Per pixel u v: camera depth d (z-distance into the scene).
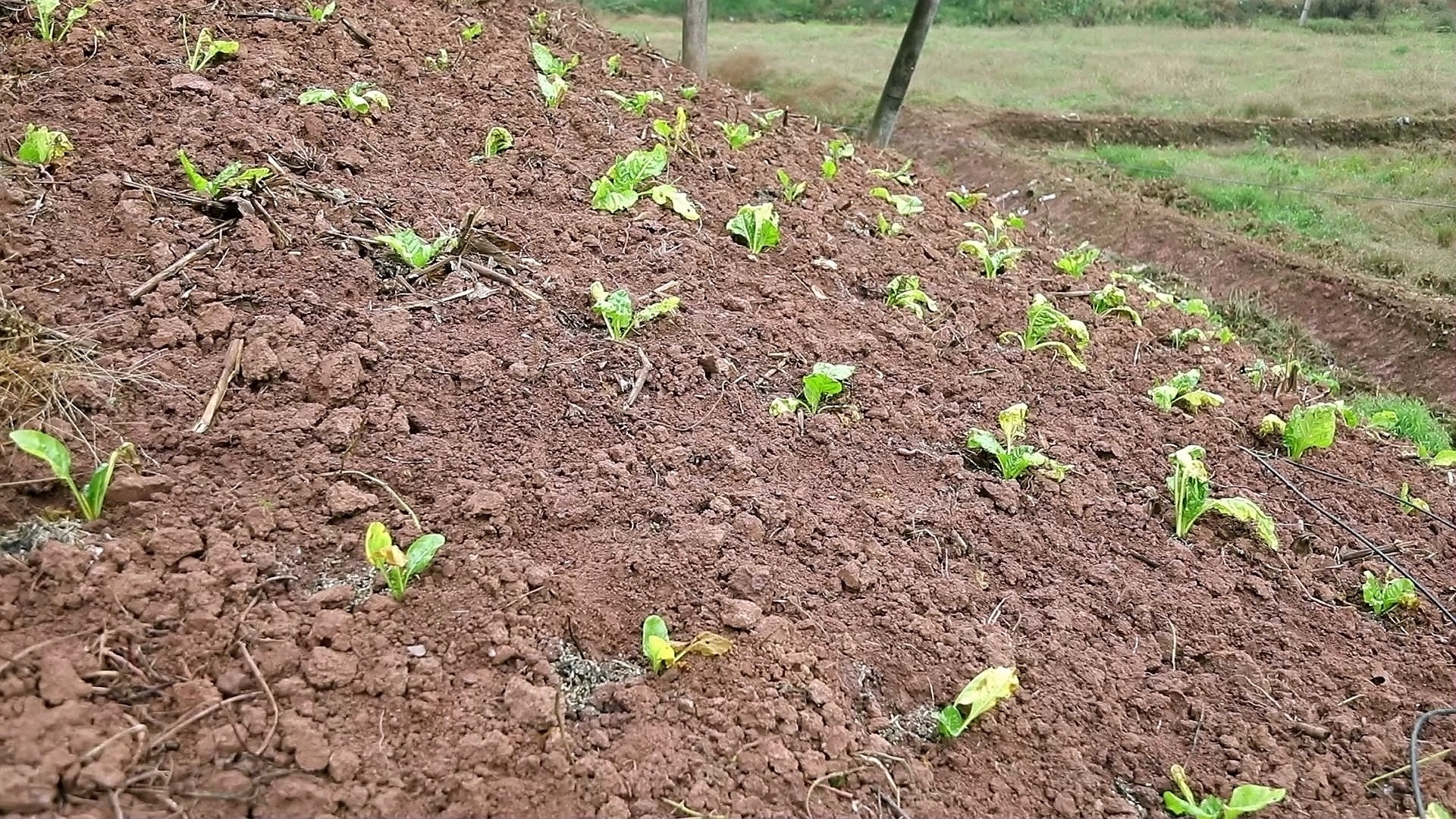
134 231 2.64
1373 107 11.42
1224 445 3.54
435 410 2.47
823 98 12.99
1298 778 2.07
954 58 14.53
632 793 1.68
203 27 3.79
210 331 2.43
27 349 2.16
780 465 2.70
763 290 3.64
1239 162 10.89
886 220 5.04
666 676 1.93
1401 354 7.40
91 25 3.48
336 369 2.42
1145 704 2.20
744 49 14.37
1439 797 2.08
